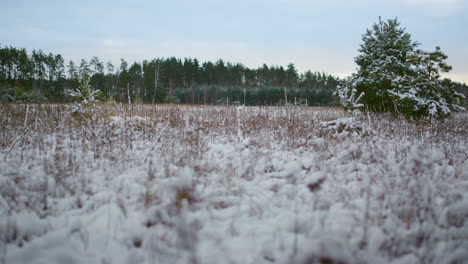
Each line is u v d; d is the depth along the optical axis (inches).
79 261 78.2
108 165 156.8
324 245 75.4
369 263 76.9
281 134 264.8
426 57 381.4
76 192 122.6
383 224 96.3
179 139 225.0
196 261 72.2
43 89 1777.8
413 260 79.6
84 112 292.7
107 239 87.8
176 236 87.5
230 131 278.8
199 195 113.7
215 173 149.3
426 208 101.1
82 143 197.8
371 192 121.0
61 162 149.2
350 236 88.4
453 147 202.7
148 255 80.7
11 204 106.7
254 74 2657.5
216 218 100.3
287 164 163.8
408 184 129.1
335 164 169.0
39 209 104.7
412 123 318.7
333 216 101.9
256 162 166.2
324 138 237.3
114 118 284.2
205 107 516.4
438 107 365.7
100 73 1796.3
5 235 86.6
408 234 89.8
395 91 412.8
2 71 1761.8
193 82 2427.4
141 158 172.9
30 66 1845.5
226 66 2694.4
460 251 79.3
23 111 339.6
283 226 96.4
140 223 96.5
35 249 81.8
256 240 88.3
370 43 500.4
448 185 132.5
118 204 108.7
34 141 200.2
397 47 473.1
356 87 478.3
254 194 122.8
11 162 156.4
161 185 126.6
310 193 124.1
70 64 1809.8
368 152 181.2
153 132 247.1
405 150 189.3
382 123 320.2
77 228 92.3
